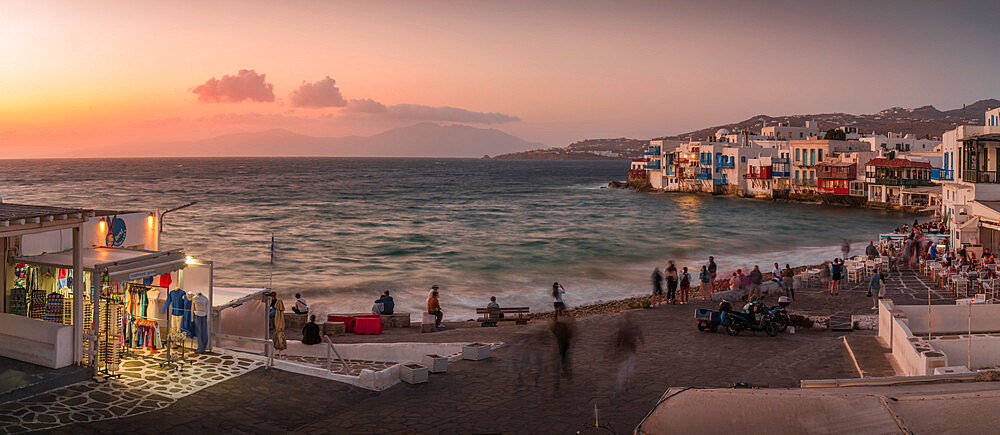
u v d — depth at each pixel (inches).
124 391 506.9
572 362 667.4
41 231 492.4
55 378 499.5
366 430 465.4
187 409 481.4
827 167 4330.7
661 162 6043.3
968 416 211.8
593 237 2765.7
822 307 1010.1
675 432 228.7
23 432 417.1
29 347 530.9
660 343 765.3
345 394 542.6
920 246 1437.0
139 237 692.7
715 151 5260.8
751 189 4992.6
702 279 1089.4
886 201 3976.4
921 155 3937.0
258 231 2878.9
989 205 1348.4
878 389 243.4
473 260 2080.5
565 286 1601.9
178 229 2896.2
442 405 523.2
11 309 559.8
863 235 2817.4
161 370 563.5
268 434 451.5
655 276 1047.0
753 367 645.9
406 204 4712.1
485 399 539.8
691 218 3671.3
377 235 2800.2
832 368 633.0
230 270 1846.7
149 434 432.1
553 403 528.7
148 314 653.3
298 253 2220.7
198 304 620.7
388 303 1077.1
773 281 1138.7
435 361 614.9
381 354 730.8
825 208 4141.2
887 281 1229.1
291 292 1499.8
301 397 527.2
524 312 1136.8
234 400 507.8
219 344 644.7
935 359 529.0
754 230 3048.7
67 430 426.0
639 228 3149.6
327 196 5497.1
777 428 221.5
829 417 218.7
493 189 6830.7
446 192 6254.9
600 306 1294.3
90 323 565.9
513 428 470.9
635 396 547.5
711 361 673.6
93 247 633.6
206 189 6323.8
